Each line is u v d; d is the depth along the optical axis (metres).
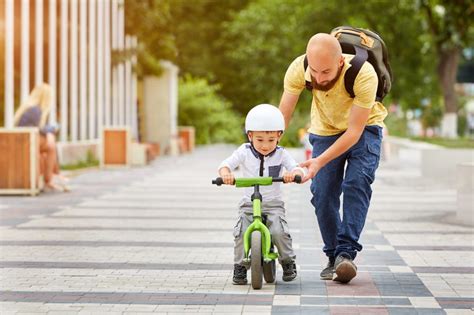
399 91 56.38
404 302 8.69
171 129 51.62
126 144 34.22
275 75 68.19
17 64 28.23
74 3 34.56
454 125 50.06
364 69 9.08
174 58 48.88
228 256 11.73
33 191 21.30
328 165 9.77
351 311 8.27
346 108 9.42
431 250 12.30
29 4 29.28
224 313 8.20
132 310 8.36
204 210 17.81
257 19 68.88
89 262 11.23
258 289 9.30
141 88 51.19
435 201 20.06
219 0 80.25
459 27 30.19
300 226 15.23
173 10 75.62
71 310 8.38
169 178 28.05
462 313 8.20
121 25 44.00
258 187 9.20
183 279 9.99
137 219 16.16
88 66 37.34
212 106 65.25
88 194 21.80
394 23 53.66
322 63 8.91
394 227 15.01
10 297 9.00
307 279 9.92
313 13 53.72
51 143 22.27
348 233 9.56
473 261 11.34
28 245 12.75
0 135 21.30
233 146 64.56
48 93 22.39
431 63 55.47
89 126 37.56
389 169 34.03
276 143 9.30
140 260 11.39
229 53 73.56
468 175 15.45
